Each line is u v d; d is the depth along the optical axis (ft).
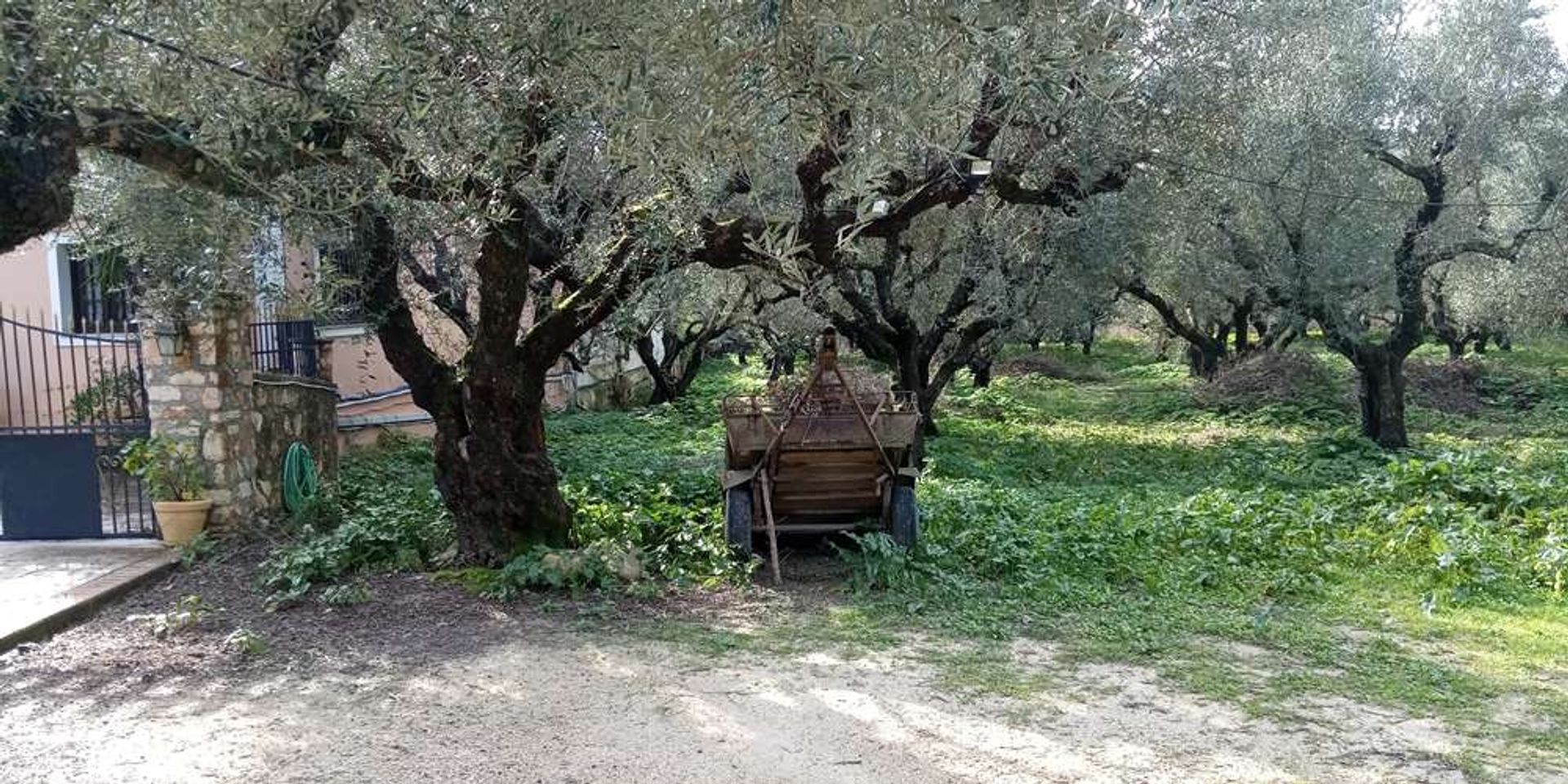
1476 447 56.08
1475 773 14.92
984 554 27.20
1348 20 42.06
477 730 16.21
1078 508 34.12
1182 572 26.61
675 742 15.74
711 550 26.58
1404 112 46.55
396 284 25.67
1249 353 84.07
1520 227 50.83
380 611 22.68
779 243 17.08
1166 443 59.77
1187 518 31.60
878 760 15.16
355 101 13.39
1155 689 18.38
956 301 52.54
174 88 12.05
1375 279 48.57
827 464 26.73
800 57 12.10
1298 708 17.49
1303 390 74.69
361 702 17.44
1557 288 53.62
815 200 21.31
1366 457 53.11
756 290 46.09
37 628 21.13
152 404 28.68
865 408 27.66
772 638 21.24
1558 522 29.45
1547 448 55.42
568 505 27.25
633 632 21.47
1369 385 56.90
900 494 27.22
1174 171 35.12
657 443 53.62
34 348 40.06
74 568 25.81
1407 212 49.26
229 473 28.86
